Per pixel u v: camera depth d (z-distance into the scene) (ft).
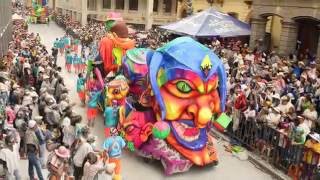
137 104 41.45
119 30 51.98
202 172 39.34
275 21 81.35
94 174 29.01
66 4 203.00
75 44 107.86
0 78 46.68
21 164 37.78
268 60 65.72
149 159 39.93
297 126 36.78
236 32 72.23
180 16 115.96
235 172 39.58
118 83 44.29
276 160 39.68
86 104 59.26
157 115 38.63
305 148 35.68
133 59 44.65
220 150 44.70
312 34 74.43
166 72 36.78
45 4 238.27
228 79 53.52
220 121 39.06
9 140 30.50
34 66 59.62
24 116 38.14
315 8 66.69
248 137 43.88
